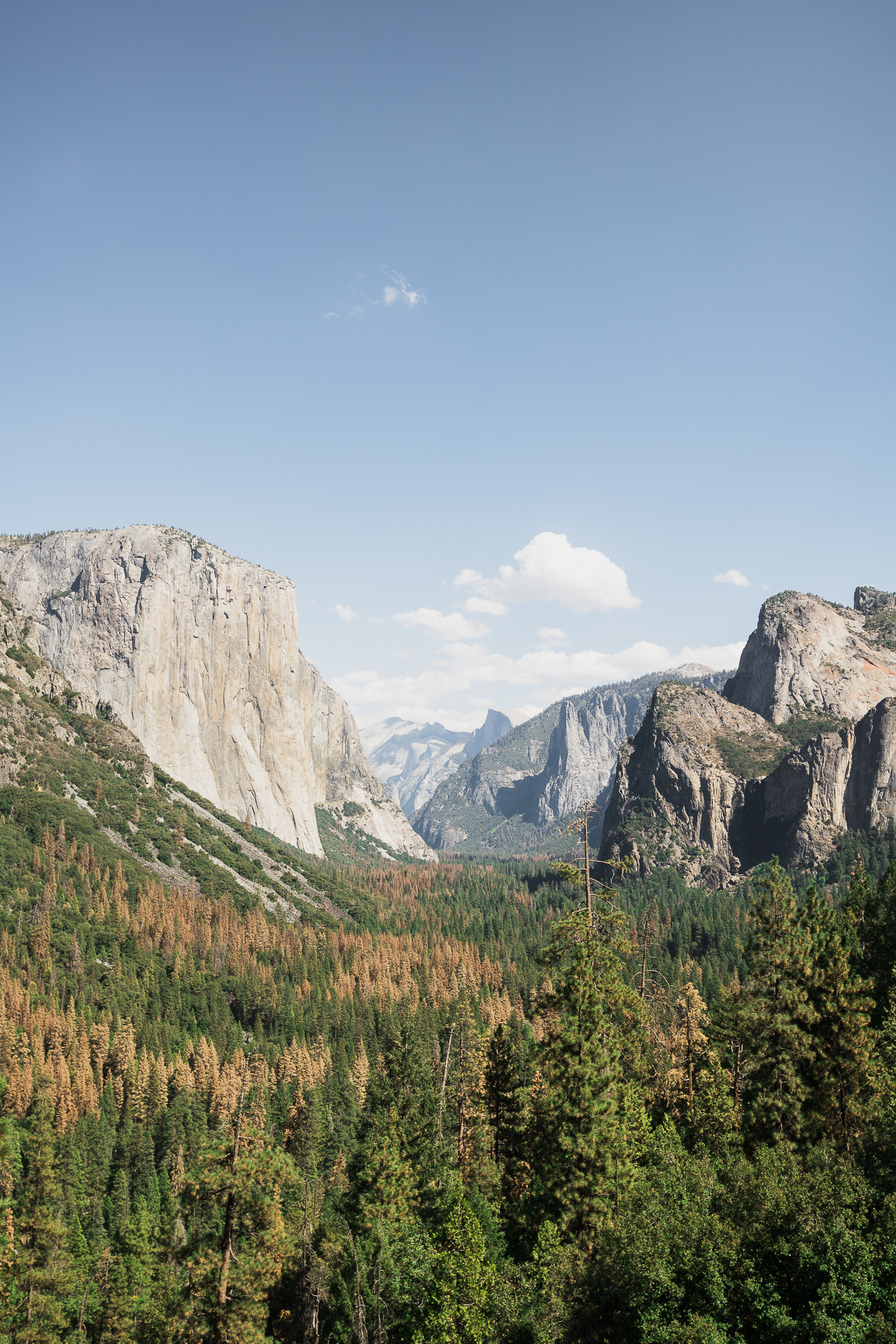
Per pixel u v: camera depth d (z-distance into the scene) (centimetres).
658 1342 3844
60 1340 7500
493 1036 7000
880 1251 3738
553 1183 5106
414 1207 6512
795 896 6172
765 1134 5641
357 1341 5541
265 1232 5681
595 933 5303
